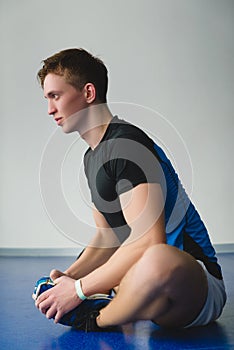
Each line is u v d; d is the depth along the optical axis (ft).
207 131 19.34
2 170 19.07
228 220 19.21
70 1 19.29
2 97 19.17
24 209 18.88
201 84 19.39
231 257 16.58
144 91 19.26
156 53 19.29
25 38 19.25
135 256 5.71
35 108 19.08
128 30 19.26
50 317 6.10
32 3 19.25
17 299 9.06
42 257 17.66
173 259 5.60
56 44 19.26
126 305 5.90
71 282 6.05
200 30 19.44
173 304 5.89
